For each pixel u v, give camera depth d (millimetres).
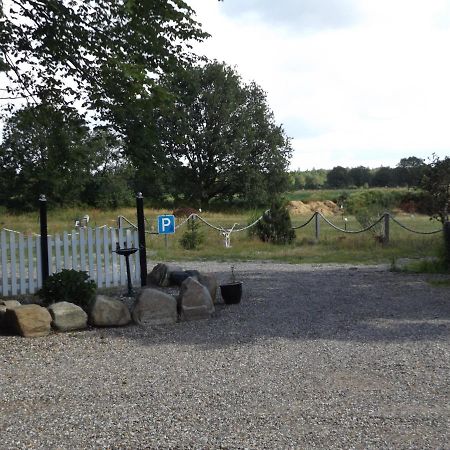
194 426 4078
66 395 4844
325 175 105750
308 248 18859
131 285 10320
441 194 14312
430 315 7977
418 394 4699
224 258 16875
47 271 10273
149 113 10469
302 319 7840
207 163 58000
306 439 3824
